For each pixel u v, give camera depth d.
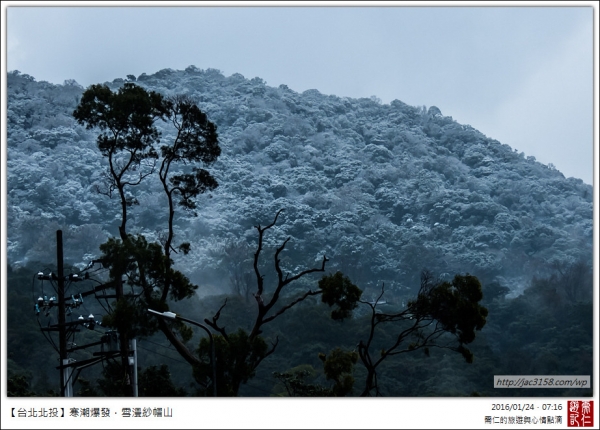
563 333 102.38
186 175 38.53
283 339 87.75
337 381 32.25
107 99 37.59
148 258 33.62
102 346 32.41
